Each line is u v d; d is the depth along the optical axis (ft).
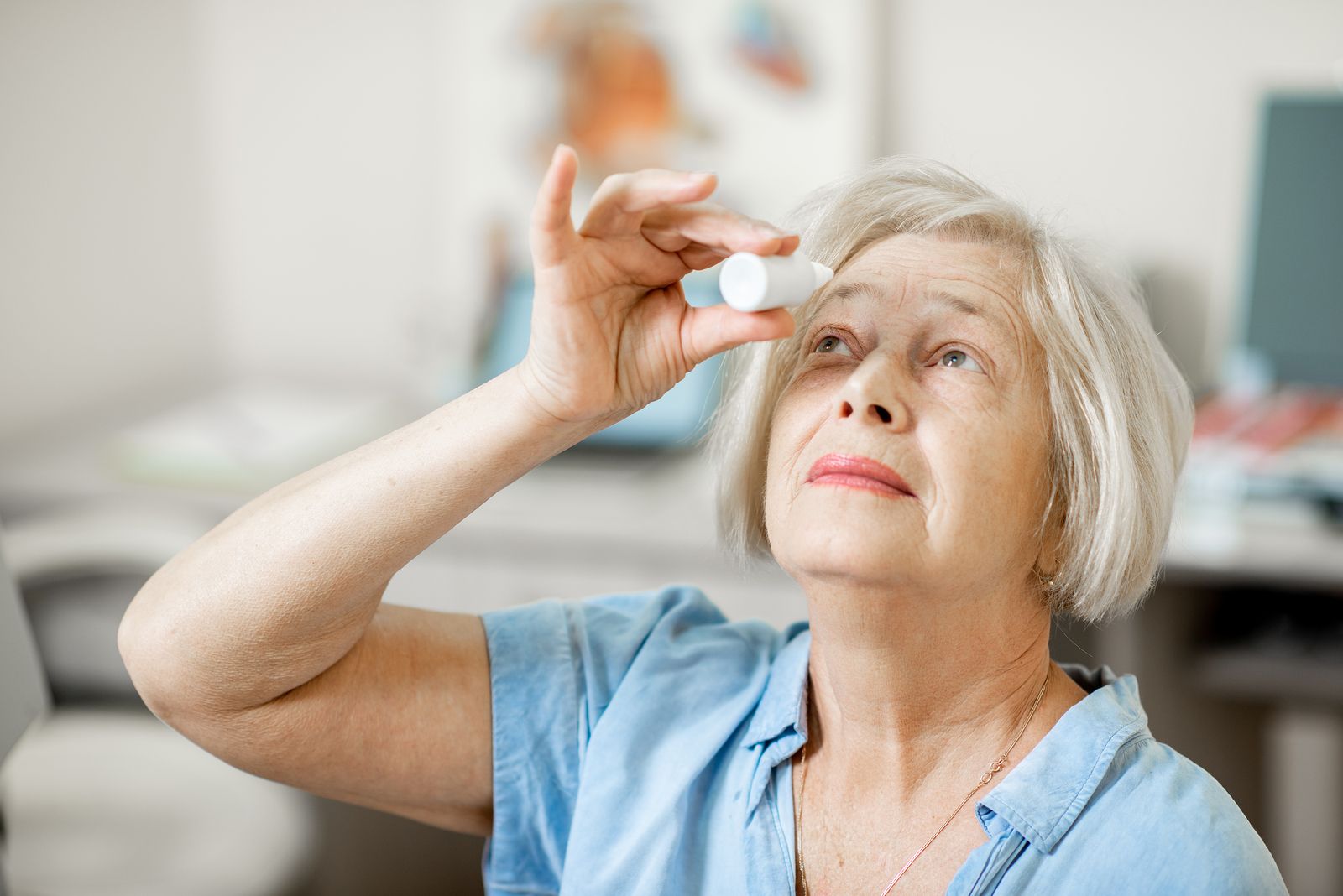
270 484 7.92
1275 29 8.30
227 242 9.84
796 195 9.00
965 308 2.93
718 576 7.20
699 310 2.85
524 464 2.95
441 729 3.27
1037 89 8.67
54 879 5.41
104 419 9.44
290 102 9.62
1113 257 3.29
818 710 3.18
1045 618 3.09
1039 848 2.81
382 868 6.22
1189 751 7.67
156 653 3.05
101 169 9.36
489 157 9.39
